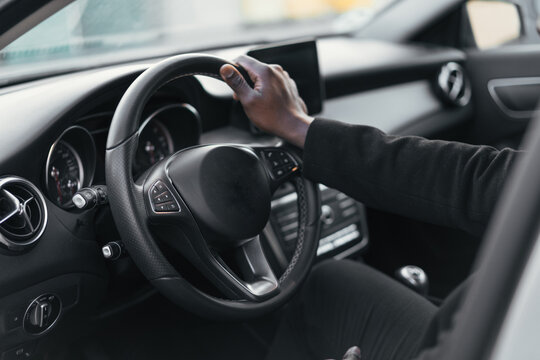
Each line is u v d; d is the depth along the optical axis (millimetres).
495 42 2195
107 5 1460
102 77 1058
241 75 901
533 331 332
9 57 1200
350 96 1784
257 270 940
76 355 1353
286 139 939
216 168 887
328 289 1056
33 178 953
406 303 971
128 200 812
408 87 1938
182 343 1482
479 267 374
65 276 979
